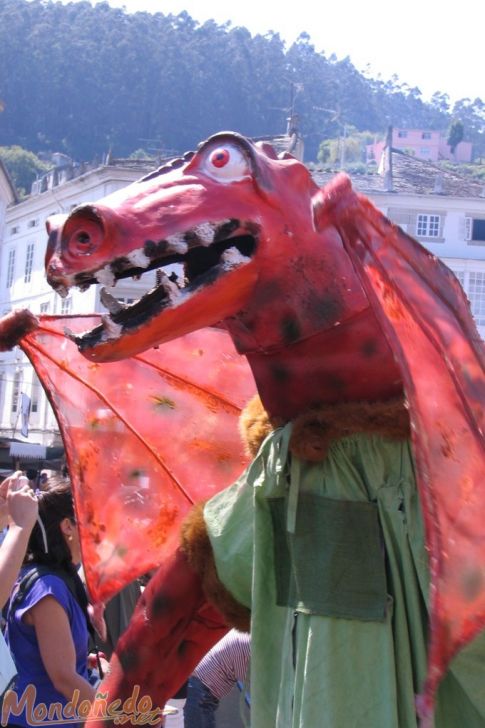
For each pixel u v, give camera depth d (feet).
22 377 94.63
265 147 8.58
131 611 14.34
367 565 7.82
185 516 10.18
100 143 237.66
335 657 7.71
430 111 364.99
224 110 252.01
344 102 338.75
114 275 7.58
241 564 8.83
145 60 248.73
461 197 100.48
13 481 11.11
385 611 7.72
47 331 10.24
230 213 7.87
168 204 7.77
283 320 8.23
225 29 273.13
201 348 10.69
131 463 10.66
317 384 8.30
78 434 10.46
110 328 7.68
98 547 10.40
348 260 8.18
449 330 7.25
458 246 101.04
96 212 7.46
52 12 253.65
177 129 245.65
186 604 9.52
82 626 11.70
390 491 7.91
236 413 10.65
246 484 9.04
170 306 7.74
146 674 9.64
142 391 10.76
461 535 6.60
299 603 7.97
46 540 11.68
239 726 16.26
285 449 8.18
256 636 8.44
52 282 7.56
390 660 7.66
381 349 8.06
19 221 101.04
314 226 7.56
